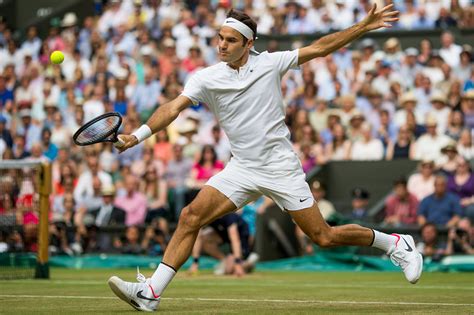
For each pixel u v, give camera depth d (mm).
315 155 28547
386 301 13398
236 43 11320
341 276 21312
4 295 14555
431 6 35531
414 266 11938
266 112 11508
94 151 30453
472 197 25266
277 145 11555
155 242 26234
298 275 21734
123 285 11398
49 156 31453
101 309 11945
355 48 34469
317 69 32375
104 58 36469
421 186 26000
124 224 27312
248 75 11469
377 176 28156
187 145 29281
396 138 29281
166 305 12641
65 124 33625
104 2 43000
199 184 25062
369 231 11883
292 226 27234
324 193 27156
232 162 11703
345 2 36656
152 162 28969
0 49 40156
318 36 35406
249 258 22312
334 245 11805
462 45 34094
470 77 30281
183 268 25109
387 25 11500
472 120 28062
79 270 23938
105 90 35250
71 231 26797
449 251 23812
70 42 38750
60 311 11672
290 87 32188
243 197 11641
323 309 11969
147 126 11391
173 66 34781
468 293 15242
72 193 28438
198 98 11609
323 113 30500
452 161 26109
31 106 35812
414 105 29359
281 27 36906
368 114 30438
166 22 38031
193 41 36531
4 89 36219
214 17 38125
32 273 19984
